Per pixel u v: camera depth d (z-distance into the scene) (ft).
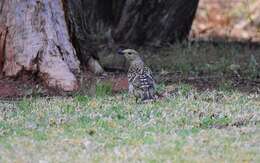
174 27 71.67
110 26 70.13
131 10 70.03
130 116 43.47
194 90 50.93
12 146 37.99
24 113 44.45
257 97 48.96
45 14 52.29
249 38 78.23
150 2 70.03
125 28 70.38
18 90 50.57
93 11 68.90
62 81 50.83
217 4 93.97
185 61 62.44
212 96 48.73
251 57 61.67
